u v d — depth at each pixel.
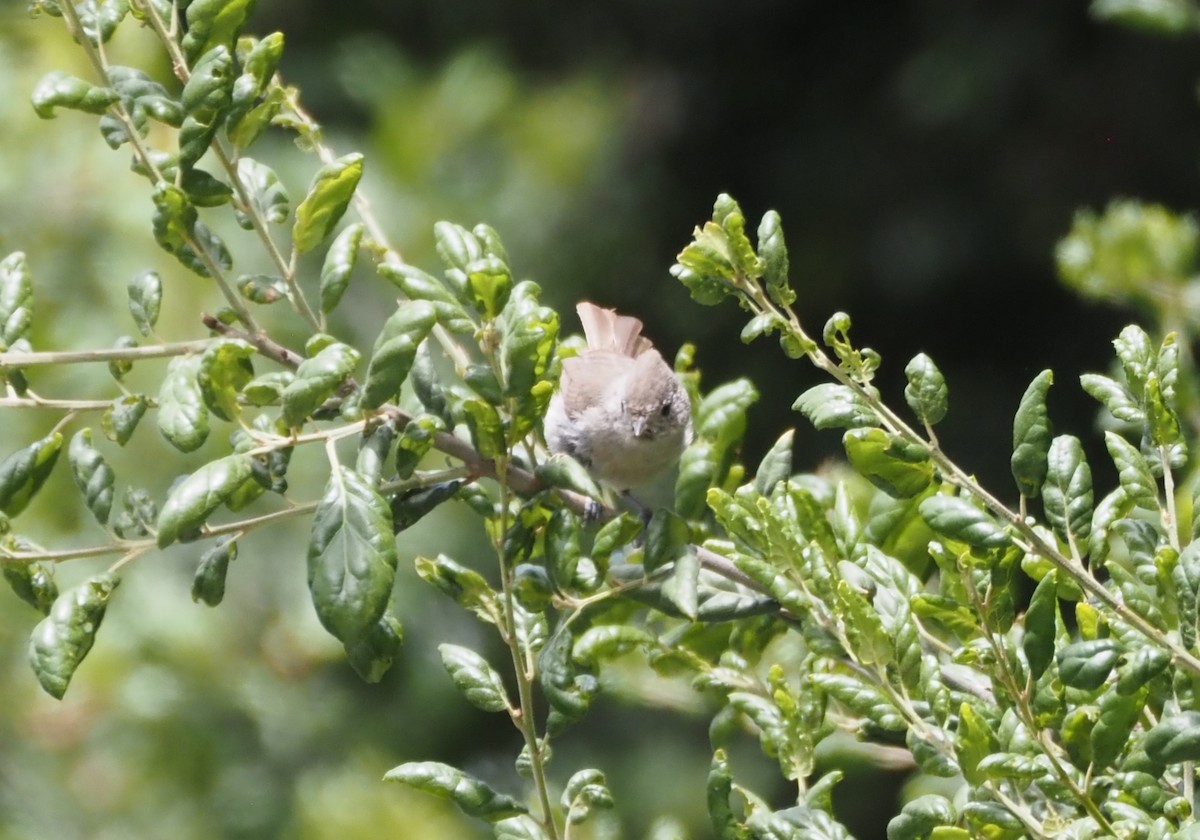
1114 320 18.42
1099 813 4.75
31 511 11.52
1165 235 8.83
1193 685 4.97
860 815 14.28
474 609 5.70
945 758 5.17
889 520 6.73
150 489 11.63
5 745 11.91
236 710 12.57
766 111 20.30
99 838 11.89
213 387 5.26
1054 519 5.14
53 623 5.09
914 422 18.89
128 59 12.20
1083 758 4.98
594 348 10.01
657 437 8.83
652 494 10.10
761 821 5.30
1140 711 4.84
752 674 6.40
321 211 5.59
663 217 19.38
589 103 17.30
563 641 5.48
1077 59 18.62
